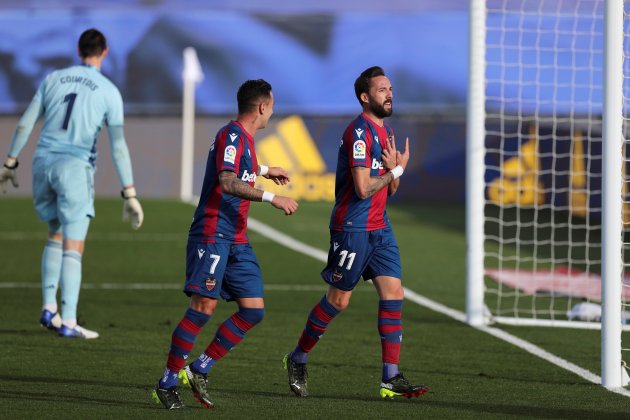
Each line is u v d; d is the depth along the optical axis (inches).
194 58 3324.3
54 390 904.9
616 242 948.6
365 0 3730.3
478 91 1306.6
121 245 2196.1
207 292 831.7
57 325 1214.9
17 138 1214.3
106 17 3698.3
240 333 847.7
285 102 3654.0
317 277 1796.3
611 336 951.0
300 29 3700.8
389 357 880.3
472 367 1052.5
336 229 885.2
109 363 1036.5
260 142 3385.8
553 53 3245.6
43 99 1214.3
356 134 871.7
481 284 1343.5
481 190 1337.4
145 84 3659.0
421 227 2677.2
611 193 943.0
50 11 3688.5
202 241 836.6
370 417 812.0
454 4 3713.1
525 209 3169.3
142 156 3437.5
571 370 1037.2
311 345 893.8
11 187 3408.0
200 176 3474.4
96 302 1488.7
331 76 3666.3
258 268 858.1
